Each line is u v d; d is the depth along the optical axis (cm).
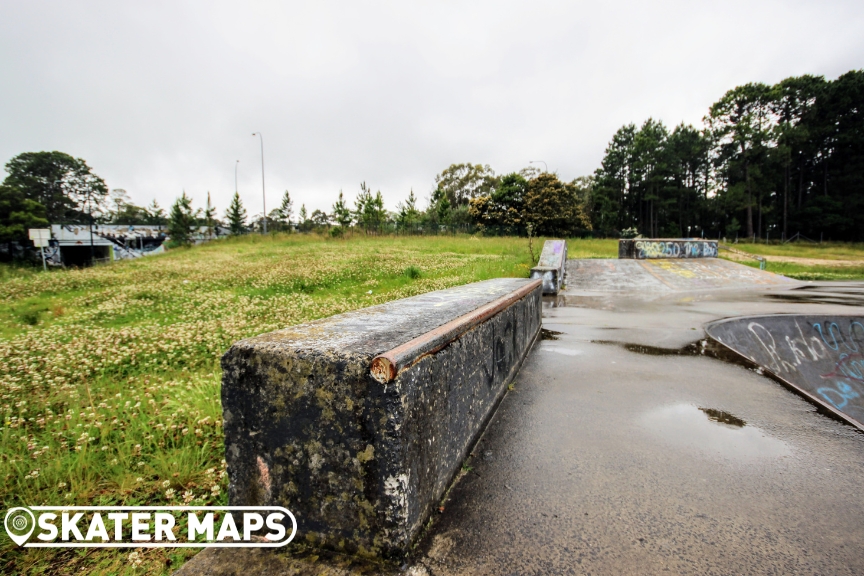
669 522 184
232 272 1317
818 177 5150
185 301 865
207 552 160
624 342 559
